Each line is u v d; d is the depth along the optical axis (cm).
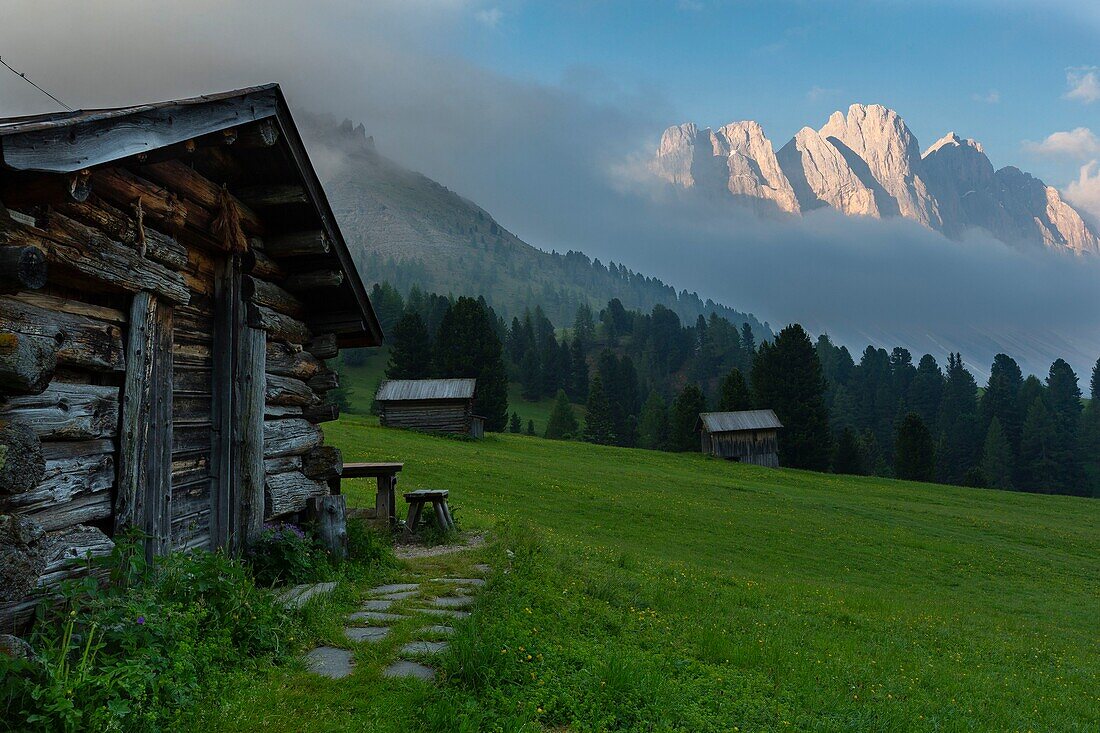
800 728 709
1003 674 1303
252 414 1034
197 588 704
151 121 711
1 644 507
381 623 834
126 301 786
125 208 785
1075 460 14100
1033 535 4047
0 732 446
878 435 17912
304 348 1270
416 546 1541
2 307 594
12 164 523
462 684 636
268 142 946
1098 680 1389
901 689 1000
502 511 2889
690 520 3369
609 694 661
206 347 998
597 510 3353
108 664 540
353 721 555
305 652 720
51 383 661
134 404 783
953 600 2430
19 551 521
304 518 1190
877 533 3631
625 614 1103
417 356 11694
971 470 10994
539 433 16488
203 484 977
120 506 759
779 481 6231
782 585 2092
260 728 531
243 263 1055
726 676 845
